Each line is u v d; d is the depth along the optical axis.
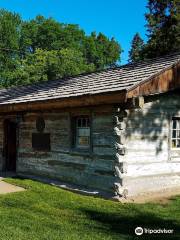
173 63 10.95
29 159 14.45
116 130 10.59
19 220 8.08
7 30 49.72
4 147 16.08
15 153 16.31
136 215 8.72
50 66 44.66
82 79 14.12
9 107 14.44
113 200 10.22
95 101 10.55
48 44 52.59
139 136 10.98
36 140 14.07
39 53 46.25
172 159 11.83
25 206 9.32
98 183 11.21
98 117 11.34
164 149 11.64
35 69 44.12
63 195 10.57
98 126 11.32
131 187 10.66
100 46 61.16
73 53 47.62
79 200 10.05
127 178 10.59
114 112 10.71
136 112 10.92
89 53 59.25
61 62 45.09
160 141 11.54
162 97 11.62
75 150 12.16
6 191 11.22
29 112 14.50
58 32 52.56
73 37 55.28
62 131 12.78
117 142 10.58
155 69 11.09
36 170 14.02
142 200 10.33
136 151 10.88
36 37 52.75
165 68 10.73
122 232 7.51
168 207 9.58
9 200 9.92
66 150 12.56
